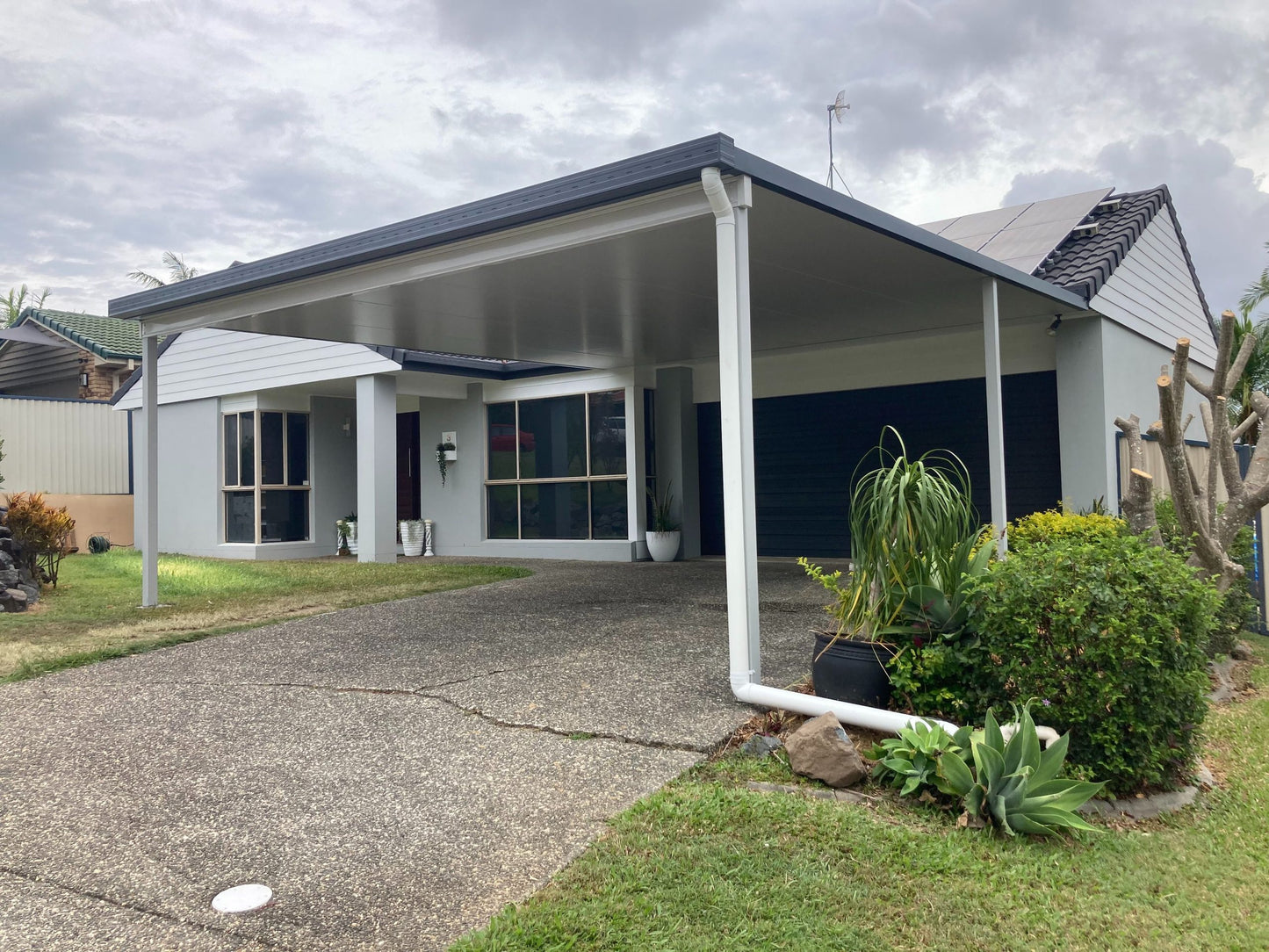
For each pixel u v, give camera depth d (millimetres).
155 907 3000
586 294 7688
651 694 5074
